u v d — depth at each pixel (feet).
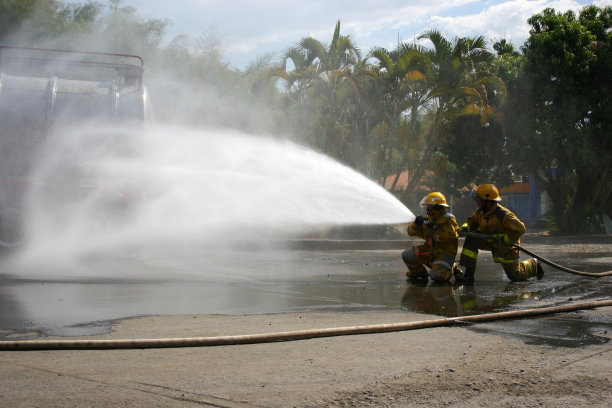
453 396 10.94
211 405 10.33
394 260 40.04
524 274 28.07
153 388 11.16
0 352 13.34
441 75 70.54
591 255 47.21
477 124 87.92
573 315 18.93
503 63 86.12
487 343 14.87
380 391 11.18
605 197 104.01
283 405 10.41
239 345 14.48
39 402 10.30
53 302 19.53
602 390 11.23
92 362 12.76
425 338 15.42
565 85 84.12
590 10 91.35
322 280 27.94
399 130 72.64
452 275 29.48
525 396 10.93
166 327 16.26
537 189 142.82
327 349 14.20
